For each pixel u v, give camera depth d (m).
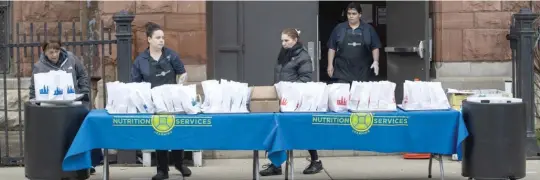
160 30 14.24
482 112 13.01
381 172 15.81
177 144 12.83
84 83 14.94
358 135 12.96
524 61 16.75
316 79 19.30
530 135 17.06
